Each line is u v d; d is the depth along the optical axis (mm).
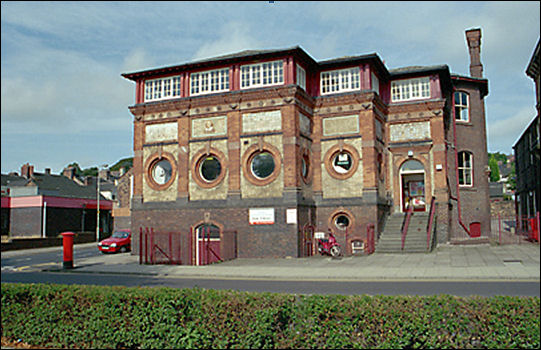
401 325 5977
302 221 22781
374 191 23562
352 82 24688
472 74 31688
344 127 24547
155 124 25547
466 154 29469
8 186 54781
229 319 6609
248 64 23875
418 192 27391
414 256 20516
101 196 59594
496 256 19422
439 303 6070
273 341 6469
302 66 24453
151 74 25688
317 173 24750
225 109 24000
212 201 23703
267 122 23219
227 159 23766
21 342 7945
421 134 25906
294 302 6676
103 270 19547
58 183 55781
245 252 22719
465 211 28641
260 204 22703
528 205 34625
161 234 24500
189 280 16359
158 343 6875
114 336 7137
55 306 7695
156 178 25406
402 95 26641
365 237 23453
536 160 30141
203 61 24203
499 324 5688
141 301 7109
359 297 6488
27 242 36656
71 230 46531
